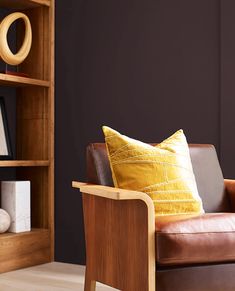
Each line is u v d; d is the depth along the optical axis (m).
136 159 2.51
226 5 3.36
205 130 3.47
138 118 3.71
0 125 3.79
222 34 3.37
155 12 3.65
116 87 3.79
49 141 3.78
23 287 3.07
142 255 2.19
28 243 3.61
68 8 3.98
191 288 2.19
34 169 3.85
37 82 3.71
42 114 3.82
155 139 3.65
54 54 4.01
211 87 3.45
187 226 2.17
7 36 3.91
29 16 3.88
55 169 4.02
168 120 3.60
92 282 2.67
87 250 2.71
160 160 2.53
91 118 3.89
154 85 3.65
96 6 3.88
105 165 2.68
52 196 3.78
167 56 3.60
